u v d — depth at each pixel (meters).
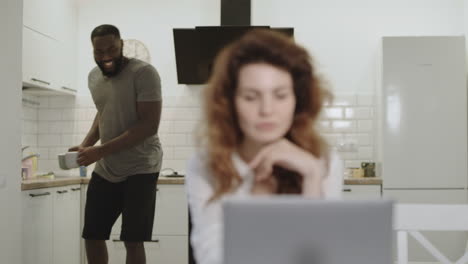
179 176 4.65
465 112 4.41
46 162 4.91
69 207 4.20
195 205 0.95
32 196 3.53
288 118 0.90
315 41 4.89
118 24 4.96
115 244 4.38
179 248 4.34
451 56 4.43
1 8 3.11
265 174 0.93
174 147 4.88
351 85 4.87
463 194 4.39
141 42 4.93
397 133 4.43
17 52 3.19
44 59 4.27
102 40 3.04
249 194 0.96
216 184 0.94
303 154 0.93
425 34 4.88
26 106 4.73
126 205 3.20
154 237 4.36
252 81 0.88
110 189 3.23
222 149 0.92
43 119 4.94
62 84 4.61
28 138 4.78
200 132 0.96
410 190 4.40
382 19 4.89
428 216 1.66
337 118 4.87
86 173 4.70
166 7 4.95
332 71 4.88
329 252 0.76
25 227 3.45
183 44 4.58
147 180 3.21
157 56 4.93
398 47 4.45
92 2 4.97
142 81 3.10
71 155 3.07
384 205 0.75
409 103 4.43
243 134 0.95
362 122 4.86
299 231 0.75
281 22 4.90
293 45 0.93
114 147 3.06
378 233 0.76
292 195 0.97
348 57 4.88
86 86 4.96
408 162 4.41
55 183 3.87
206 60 4.61
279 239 0.76
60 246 4.02
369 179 4.39
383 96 4.45
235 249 0.76
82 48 4.97
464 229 1.65
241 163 0.95
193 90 4.90
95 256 3.28
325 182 0.99
